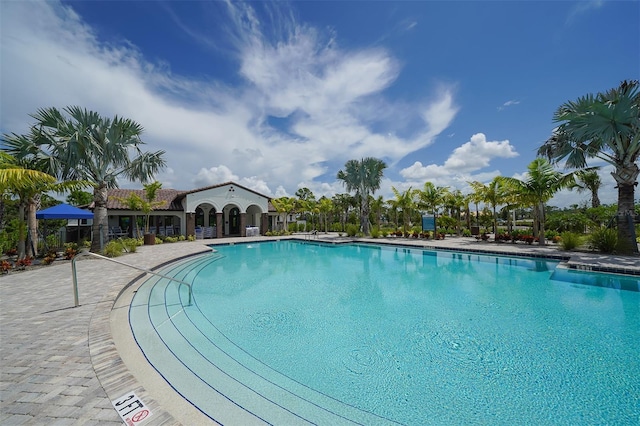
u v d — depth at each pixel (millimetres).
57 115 11914
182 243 19281
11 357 3377
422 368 3967
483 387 3527
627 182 11844
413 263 12719
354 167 24781
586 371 3863
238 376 3707
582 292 7621
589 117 10898
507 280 9133
